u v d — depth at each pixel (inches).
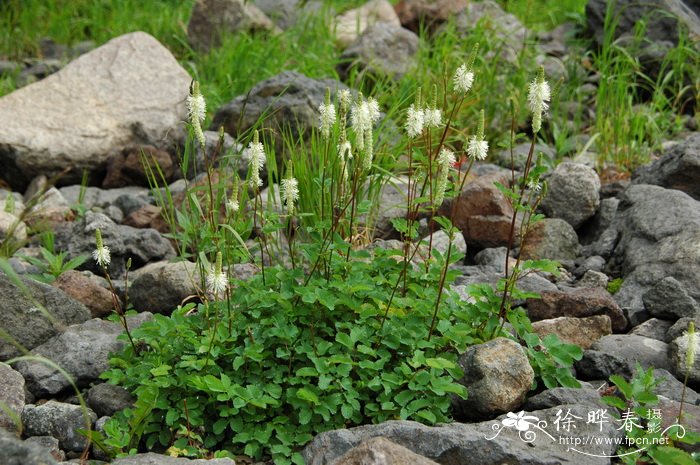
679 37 413.1
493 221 283.4
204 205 291.1
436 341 195.8
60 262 259.8
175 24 514.3
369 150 201.2
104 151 357.1
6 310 218.4
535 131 195.3
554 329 225.8
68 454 184.9
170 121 368.2
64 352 208.5
